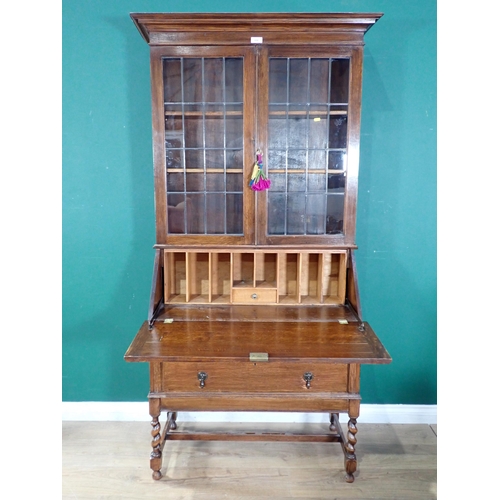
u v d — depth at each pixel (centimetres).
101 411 216
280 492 170
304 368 150
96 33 188
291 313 176
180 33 160
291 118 169
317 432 206
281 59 164
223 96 166
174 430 205
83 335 212
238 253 190
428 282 207
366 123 195
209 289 180
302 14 153
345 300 184
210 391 152
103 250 205
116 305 209
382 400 216
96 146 197
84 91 192
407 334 211
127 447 196
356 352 145
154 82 163
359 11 187
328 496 168
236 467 183
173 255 190
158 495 168
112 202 201
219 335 156
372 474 179
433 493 169
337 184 173
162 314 173
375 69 191
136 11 187
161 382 153
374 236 204
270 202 173
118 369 214
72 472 180
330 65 164
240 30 159
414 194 200
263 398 154
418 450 195
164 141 168
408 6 186
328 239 173
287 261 191
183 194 173
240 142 170
